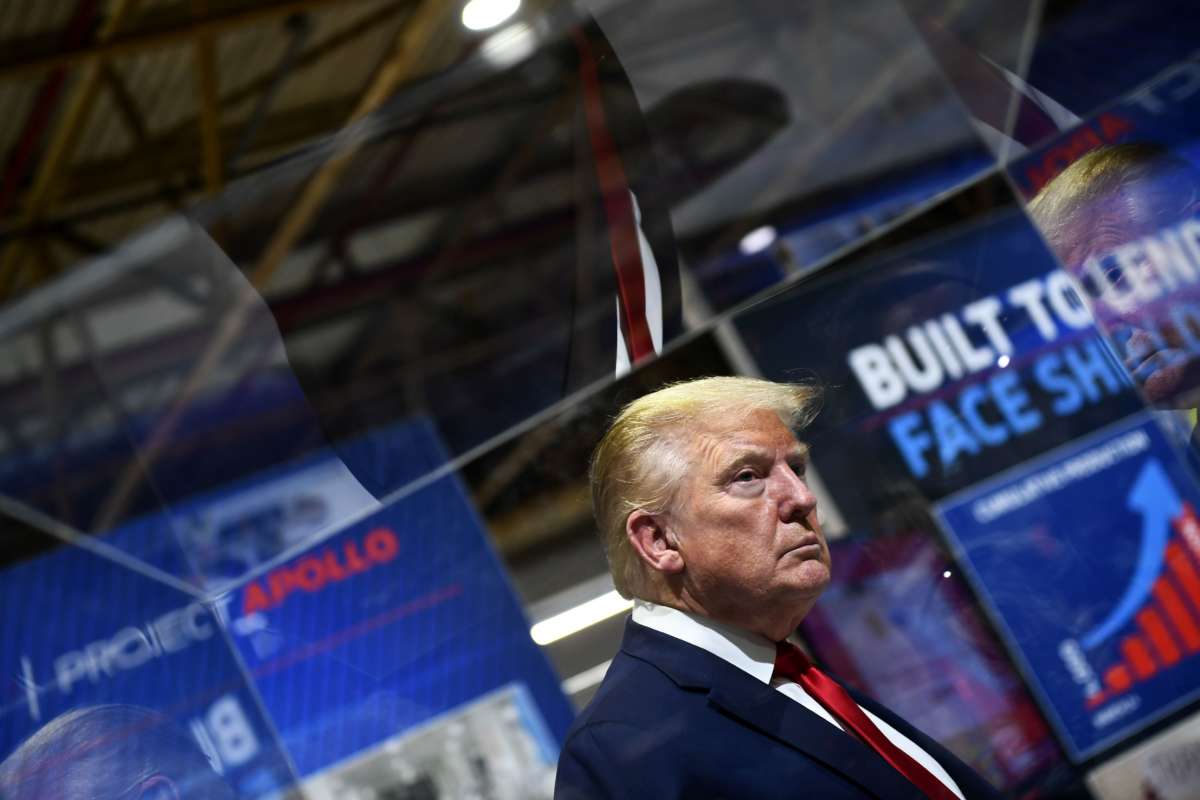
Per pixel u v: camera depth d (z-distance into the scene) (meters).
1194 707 1.09
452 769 0.85
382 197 0.61
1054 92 0.75
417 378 0.64
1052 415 1.13
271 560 0.44
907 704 1.11
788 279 0.89
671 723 0.62
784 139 0.71
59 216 3.28
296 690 0.95
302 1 2.97
